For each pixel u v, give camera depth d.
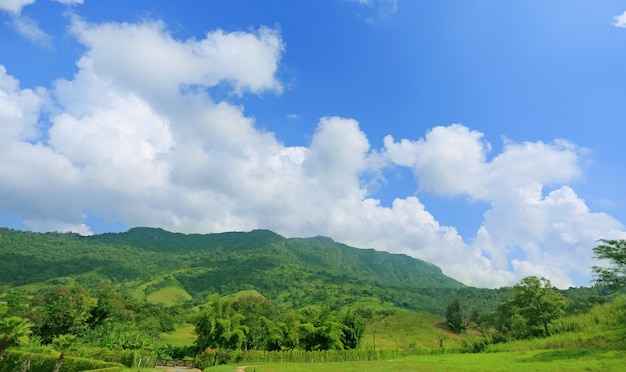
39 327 72.19
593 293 130.12
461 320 128.38
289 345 67.81
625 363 35.75
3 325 28.67
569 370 34.75
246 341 68.44
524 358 47.91
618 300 65.94
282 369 44.53
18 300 73.62
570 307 84.56
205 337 63.66
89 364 37.12
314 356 63.09
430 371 40.16
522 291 71.25
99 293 84.31
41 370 36.69
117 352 49.81
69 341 37.28
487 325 117.50
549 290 71.75
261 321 73.75
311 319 73.69
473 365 44.50
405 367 45.78
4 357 36.47
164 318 109.50
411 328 131.00
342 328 75.62
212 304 68.31
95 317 80.81
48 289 182.38
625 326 55.66
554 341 59.06
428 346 107.75
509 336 74.94
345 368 45.47
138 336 65.00
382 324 139.62
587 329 61.22
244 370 43.31
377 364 51.56
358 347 76.50
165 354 62.09
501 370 37.47
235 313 72.69
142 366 50.34
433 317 153.12
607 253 50.44
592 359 40.88
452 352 76.75
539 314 69.81
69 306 75.81
